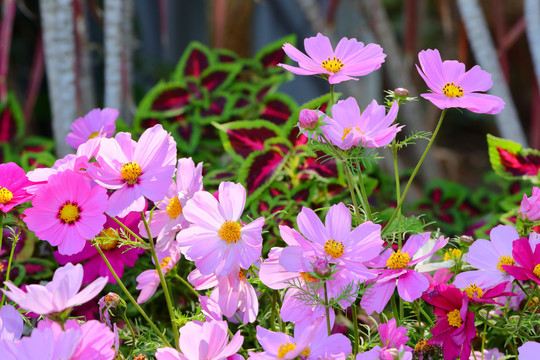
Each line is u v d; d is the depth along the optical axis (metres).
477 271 1.29
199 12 3.49
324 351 1.22
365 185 1.56
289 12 2.86
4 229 1.49
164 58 3.63
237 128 1.56
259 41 2.92
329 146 1.28
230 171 1.60
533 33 2.30
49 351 1.17
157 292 1.45
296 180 1.55
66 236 1.26
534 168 1.57
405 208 1.84
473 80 1.30
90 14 3.68
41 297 1.19
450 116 6.33
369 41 2.90
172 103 1.74
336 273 1.25
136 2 3.59
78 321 1.33
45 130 4.32
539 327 1.33
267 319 1.37
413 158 2.95
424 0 2.63
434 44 5.44
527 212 1.30
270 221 1.49
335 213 1.26
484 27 2.29
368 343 1.31
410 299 1.25
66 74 2.04
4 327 1.24
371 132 1.29
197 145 1.74
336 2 2.39
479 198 1.96
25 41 4.18
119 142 1.27
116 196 1.26
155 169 1.26
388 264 1.27
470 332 1.25
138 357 1.27
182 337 1.22
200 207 1.27
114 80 2.15
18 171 1.28
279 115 1.73
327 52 1.31
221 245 1.26
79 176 1.26
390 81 2.95
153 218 1.32
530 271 1.25
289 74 1.77
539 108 2.49
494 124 6.26
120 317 1.30
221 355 1.22
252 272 1.32
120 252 1.42
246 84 1.81
